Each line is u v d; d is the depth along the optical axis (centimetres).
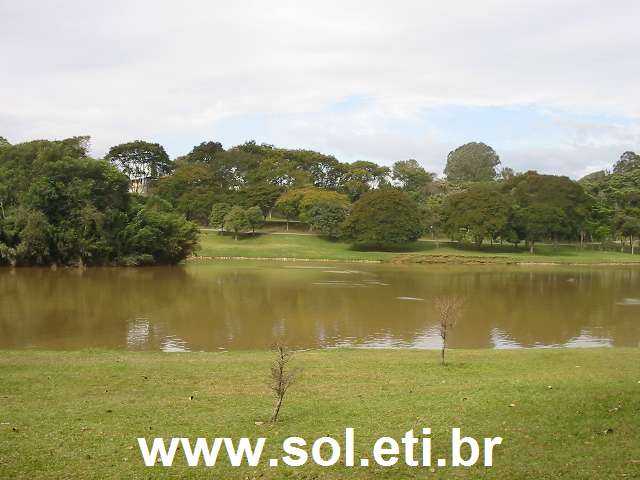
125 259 7381
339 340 3108
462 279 6400
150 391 1798
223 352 2622
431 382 1947
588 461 1134
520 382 1859
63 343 2958
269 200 12094
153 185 14825
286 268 7456
